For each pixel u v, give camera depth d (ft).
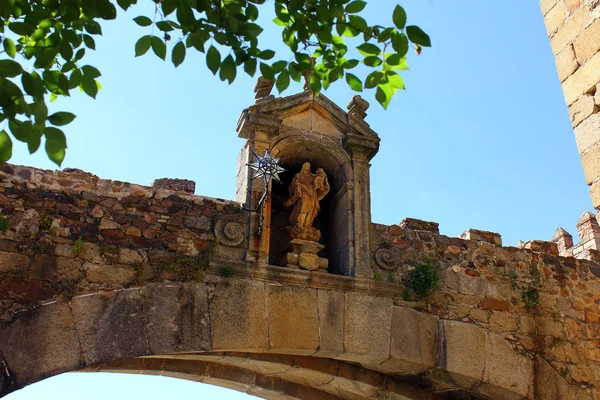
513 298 37.40
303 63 22.02
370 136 37.93
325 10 21.02
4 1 18.51
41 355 27.78
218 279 31.86
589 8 26.13
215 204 33.73
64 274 29.58
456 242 37.76
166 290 30.76
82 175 31.96
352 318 33.50
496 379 34.94
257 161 34.22
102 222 31.24
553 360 36.60
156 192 32.91
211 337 30.66
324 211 39.32
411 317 34.71
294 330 32.19
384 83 21.84
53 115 18.53
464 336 35.35
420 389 37.42
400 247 36.52
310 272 33.50
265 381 37.83
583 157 25.23
